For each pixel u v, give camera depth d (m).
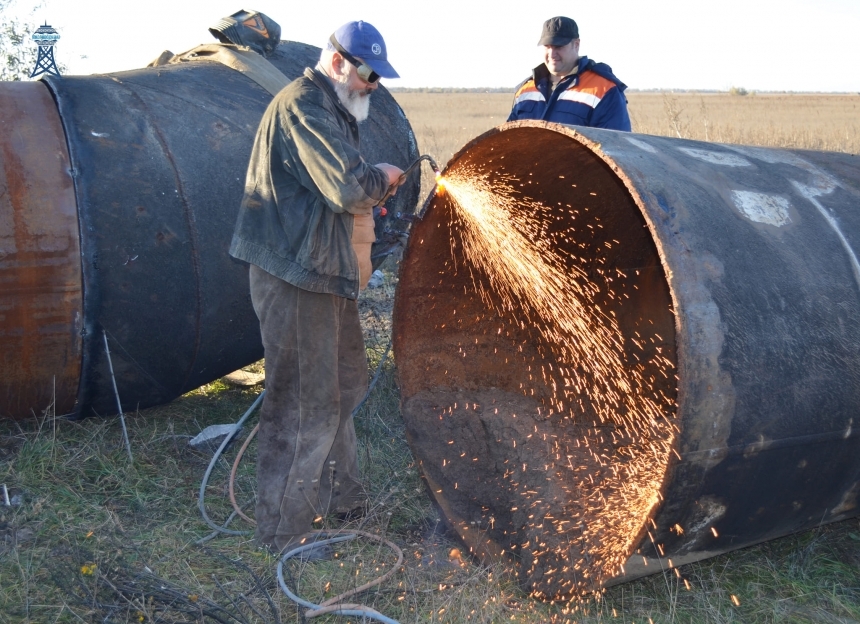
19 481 3.71
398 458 4.19
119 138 3.93
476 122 32.22
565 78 5.20
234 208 4.14
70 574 3.00
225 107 4.34
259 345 4.51
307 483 3.35
